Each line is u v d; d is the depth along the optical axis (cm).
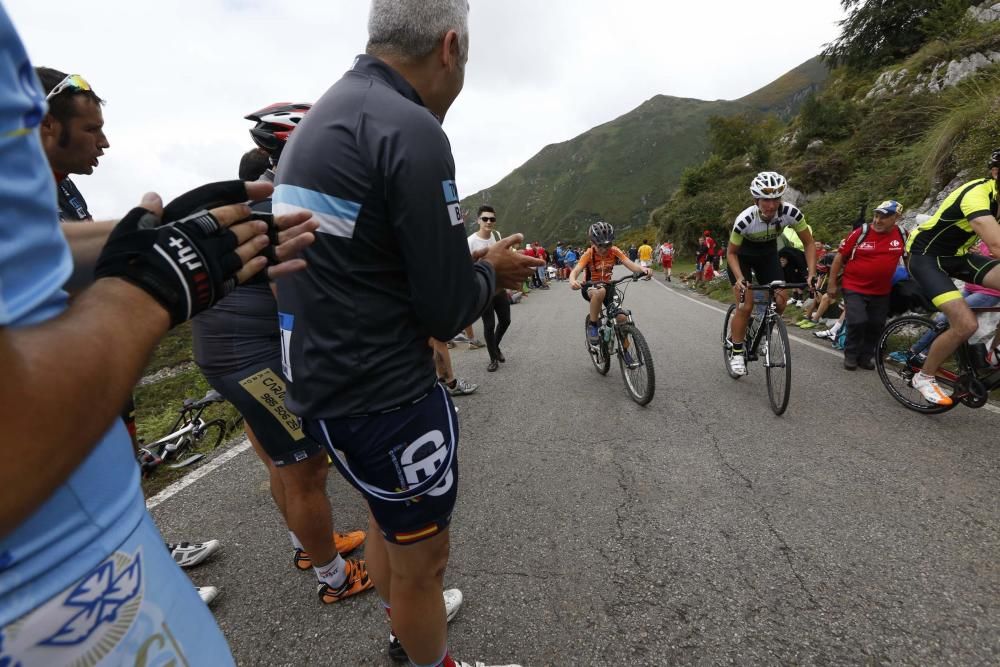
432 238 105
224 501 295
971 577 198
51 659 49
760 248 469
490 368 579
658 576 211
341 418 113
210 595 210
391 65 123
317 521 194
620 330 445
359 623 196
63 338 45
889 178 1162
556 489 290
